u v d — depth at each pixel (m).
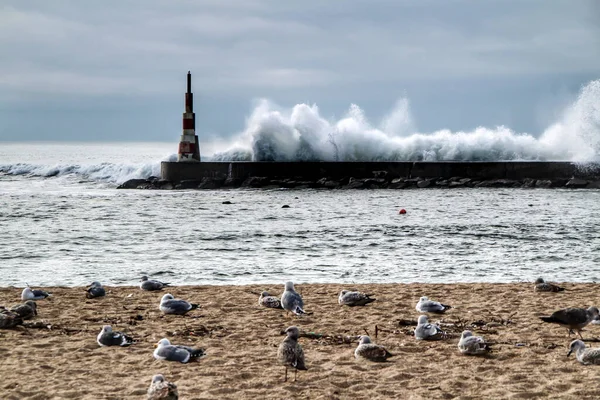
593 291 18.59
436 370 11.52
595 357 11.60
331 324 14.65
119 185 59.12
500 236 31.98
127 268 24.33
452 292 18.34
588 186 56.47
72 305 16.70
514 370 11.46
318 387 10.74
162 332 13.98
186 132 59.59
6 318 14.15
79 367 11.73
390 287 19.16
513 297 17.62
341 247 29.05
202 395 10.41
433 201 47.66
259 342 13.30
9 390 10.61
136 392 10.51
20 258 26.41
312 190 55.69
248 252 27.84
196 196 51.69
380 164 58.91
